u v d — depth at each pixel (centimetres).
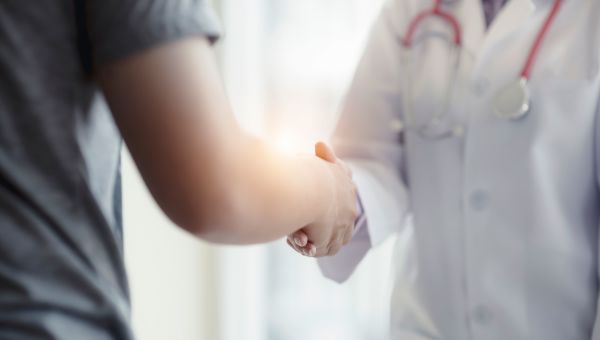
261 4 243
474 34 124
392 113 132
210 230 60
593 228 114
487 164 116
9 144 55
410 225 131
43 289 54
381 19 135
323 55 237
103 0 56
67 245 56
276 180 64
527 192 112
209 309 247
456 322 119
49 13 56
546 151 112
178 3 57
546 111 112
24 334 53
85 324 56
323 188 74
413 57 129
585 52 113
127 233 221
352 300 243
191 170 57
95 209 58
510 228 114
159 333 233
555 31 117
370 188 120
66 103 57
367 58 134
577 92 111
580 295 111
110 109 58
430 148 124
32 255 54
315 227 87
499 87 117
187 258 241
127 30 55
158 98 56
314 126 238
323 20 236
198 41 58
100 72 57
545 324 112
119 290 60
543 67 114
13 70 55
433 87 125
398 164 132
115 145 65
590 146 111
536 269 112
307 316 249
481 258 116
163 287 234
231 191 59
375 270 233
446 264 121
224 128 58
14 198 55
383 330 235
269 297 252
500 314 114
